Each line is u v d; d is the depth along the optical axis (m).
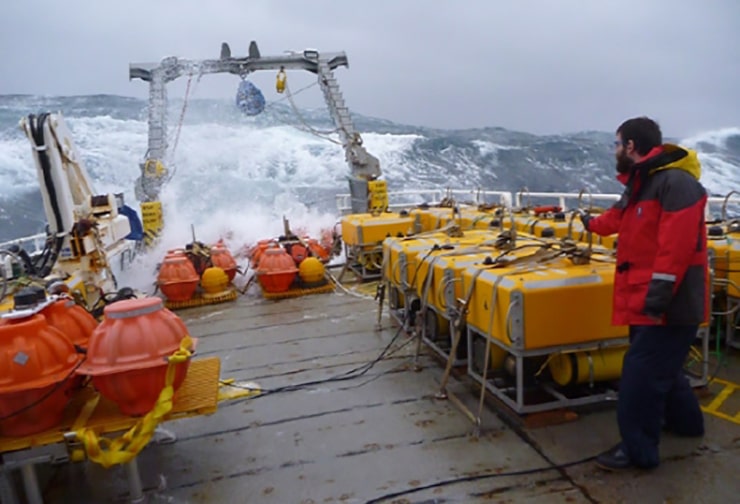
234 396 3.40
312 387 3.82
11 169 22.08
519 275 2.94
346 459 2.81
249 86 10.24
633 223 2.38
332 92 10.44
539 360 3.28
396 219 7.03
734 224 4.13
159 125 10.07
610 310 2.87
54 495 2.69
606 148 28.50
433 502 2.38
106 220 5.60
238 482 2.67
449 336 4.09
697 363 3.66
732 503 2.23
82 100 34.53
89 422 2.51
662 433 2.81
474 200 10.87
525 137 34.59
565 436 2.86
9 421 2.39
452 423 3.12
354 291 6.77
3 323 2.44
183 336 2.64
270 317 5.84
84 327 2.99
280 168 22.30
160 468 2.85
